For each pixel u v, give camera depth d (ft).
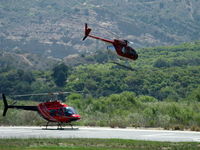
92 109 580.30
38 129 409.90
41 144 304.50
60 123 443.73
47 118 408.87
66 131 391.45
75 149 284.00
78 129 410.72
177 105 544.62
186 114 490.49
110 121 452.35
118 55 418.72
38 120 470.80
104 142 315.58
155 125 441.68
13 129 408.67
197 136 360.48
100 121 462.60
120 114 534.78
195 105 566.77
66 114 407.23
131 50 421.18
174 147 293.23
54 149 283.18
